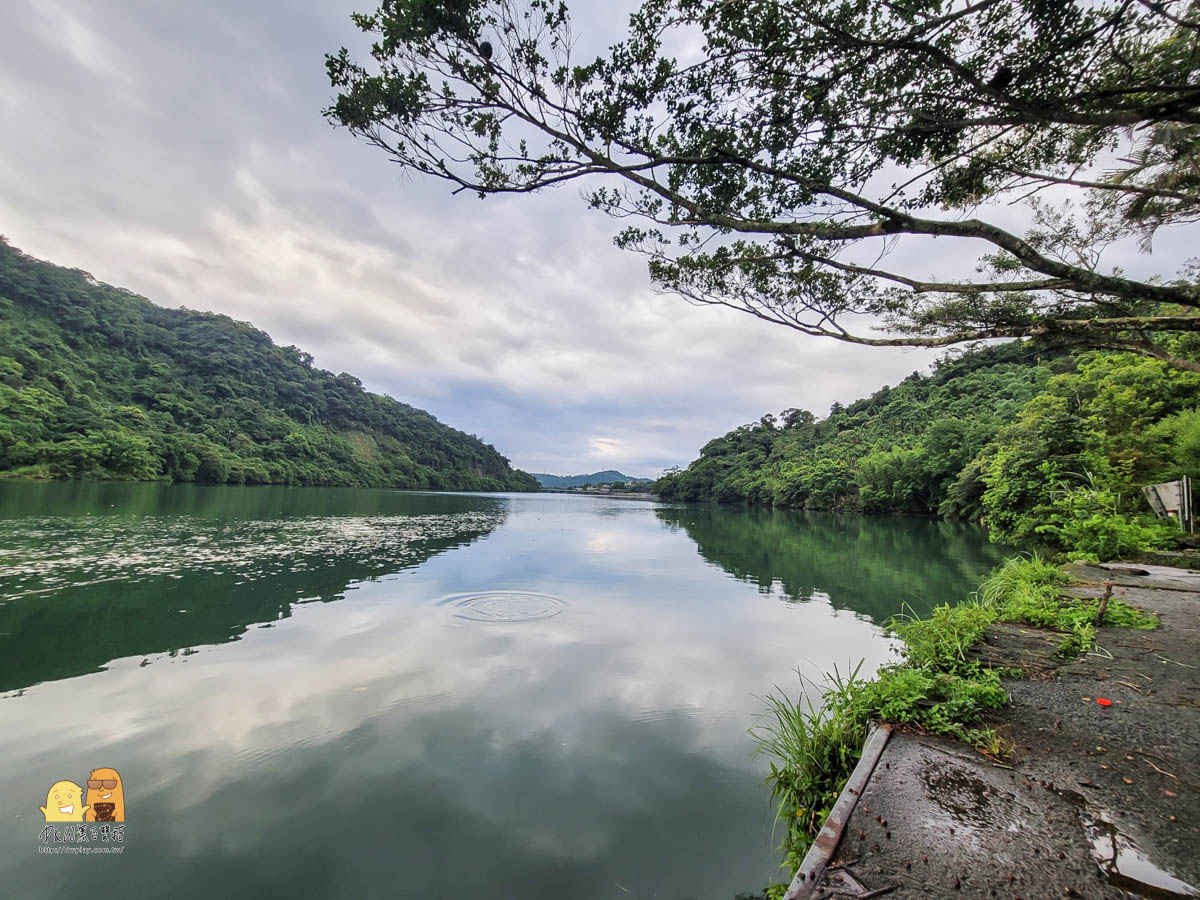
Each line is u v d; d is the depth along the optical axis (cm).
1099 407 1380
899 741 281
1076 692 345
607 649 693
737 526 2953
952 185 436
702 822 348
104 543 1331
